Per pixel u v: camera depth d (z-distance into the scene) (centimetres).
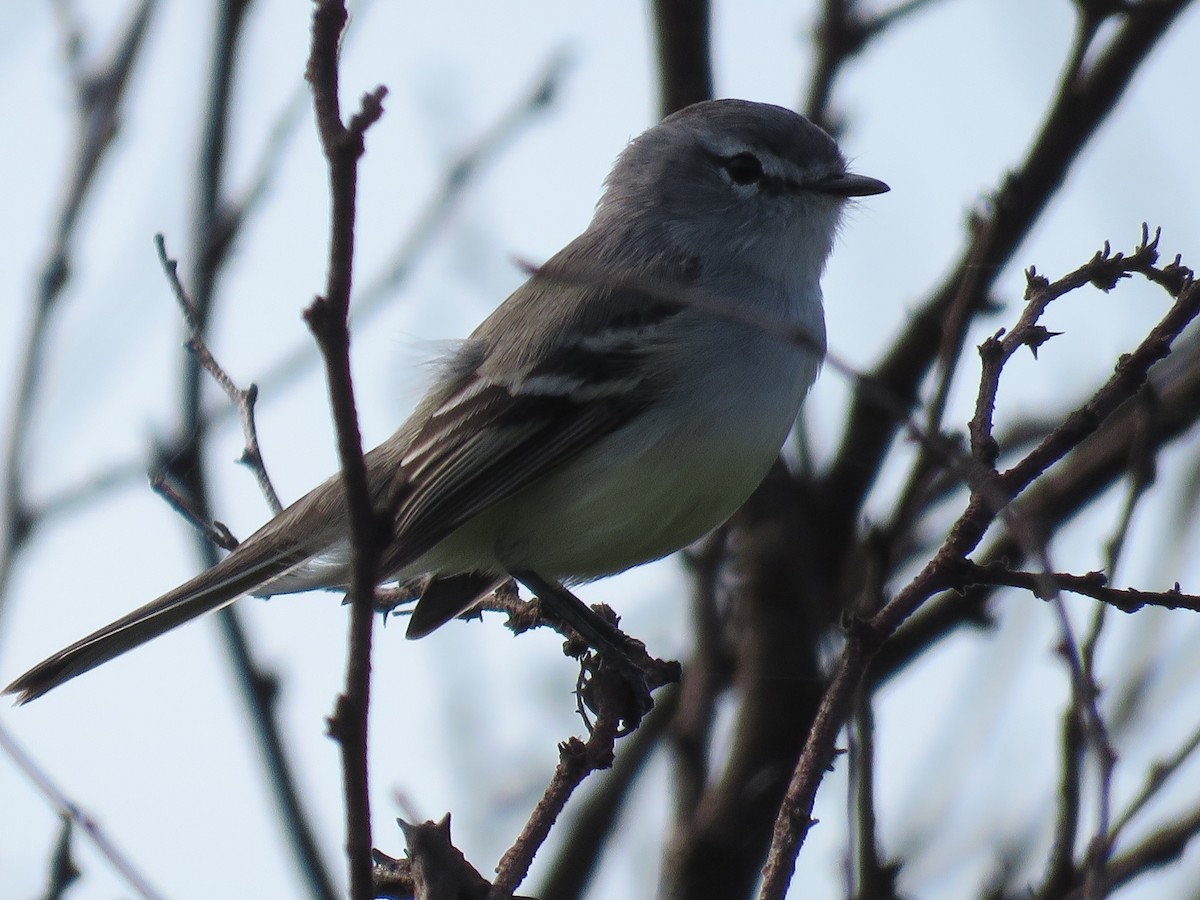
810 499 1223
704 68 1342
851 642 711
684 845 1141
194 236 1018
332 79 552
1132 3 1128
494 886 682
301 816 913
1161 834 795
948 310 1188
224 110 1021
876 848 713
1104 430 1151
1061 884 755
